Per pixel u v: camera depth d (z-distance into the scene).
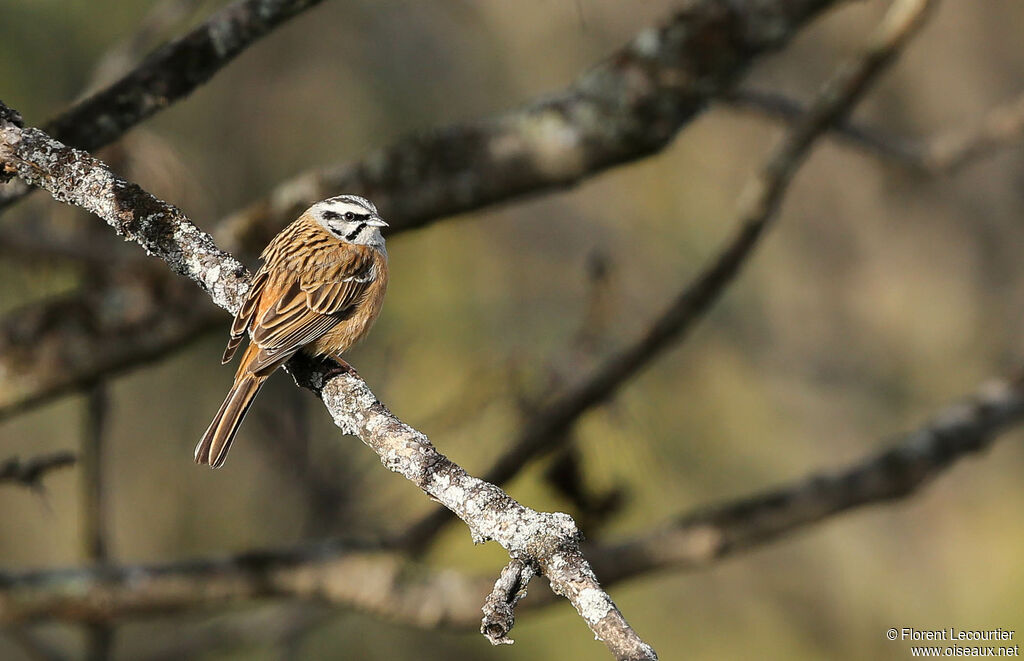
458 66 14.29
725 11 7.84
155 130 12.62
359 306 7.71
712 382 14.41
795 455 14.57
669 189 14.95
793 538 14.89
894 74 16.22
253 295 6.97
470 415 9.77
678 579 14.57
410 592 9.02
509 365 9.71
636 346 9.19
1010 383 10.41
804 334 15.62
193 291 8.22
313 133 13.59
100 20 12.74
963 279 16.25
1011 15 16.22
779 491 9.60
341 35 13.85
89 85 10.23
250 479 12.91
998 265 16.36
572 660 13.70
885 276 16.20
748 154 15.09
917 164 11.80
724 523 9.40
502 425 10.46
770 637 14.53
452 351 12.90
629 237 14.66
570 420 9.14
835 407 15.34
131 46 10.33
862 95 9.32
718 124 15.10
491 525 4.60
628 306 14.05
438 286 13.53
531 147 7.86
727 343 14.72
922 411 15.61
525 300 13.53
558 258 14.12
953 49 16.30
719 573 14.70
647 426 11.35
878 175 16.06
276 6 6.62
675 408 13.59
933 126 16.25
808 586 14.99
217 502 12.94
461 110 14.12
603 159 7.94
